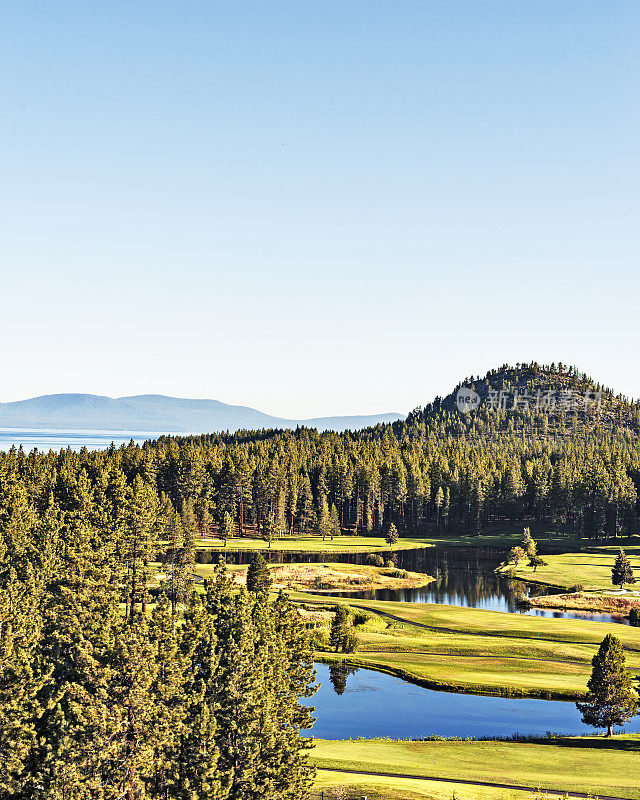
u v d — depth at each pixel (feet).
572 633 315.17
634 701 201.57
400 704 228.43
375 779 152.97
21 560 278.87
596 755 178.70
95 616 156.04
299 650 177.58
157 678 130.41
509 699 237.25
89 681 129.39
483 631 321.32
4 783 122.42
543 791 146.41
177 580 325.62
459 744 188.34
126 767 120.78
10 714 127.95
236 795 126.11
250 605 166.30
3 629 147.23
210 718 127.54
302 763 139.03
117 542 333.42
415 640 300.61
